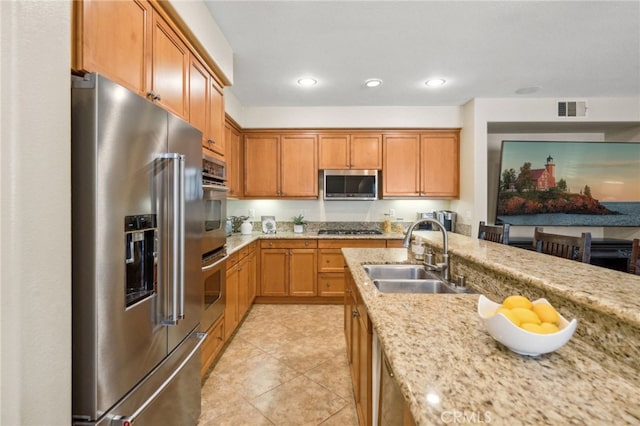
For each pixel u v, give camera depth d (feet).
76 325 3.01
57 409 2.67
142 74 4.47
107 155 3.09
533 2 6.19
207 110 6.95
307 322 10.45
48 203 2.59
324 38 7.57
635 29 7.12
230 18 6.72
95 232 2.99
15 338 2.30
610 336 2.54
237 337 9.23
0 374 2.24
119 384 3.29
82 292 3.01
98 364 3.02
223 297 7.85
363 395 4.83
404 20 6.80
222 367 7.48
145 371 3.75
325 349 8.43
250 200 14.19
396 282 5.46
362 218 14.26
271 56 8.46
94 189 2.99
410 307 3.69
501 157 12.45
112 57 3.78
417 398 1.96
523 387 2.10
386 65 9.02
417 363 2.39
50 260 2.61
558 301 3.11
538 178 12.44
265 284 12.34
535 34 7.35
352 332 6.36
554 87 10.68
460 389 2.06
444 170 13.05
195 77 6.31
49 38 2.60
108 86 3.10
